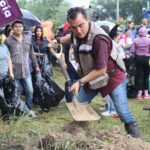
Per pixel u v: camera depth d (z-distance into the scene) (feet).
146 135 20.22
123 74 15.49
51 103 24.23
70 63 22.86
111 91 15.35
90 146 12.69
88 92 15.26
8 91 20.97
